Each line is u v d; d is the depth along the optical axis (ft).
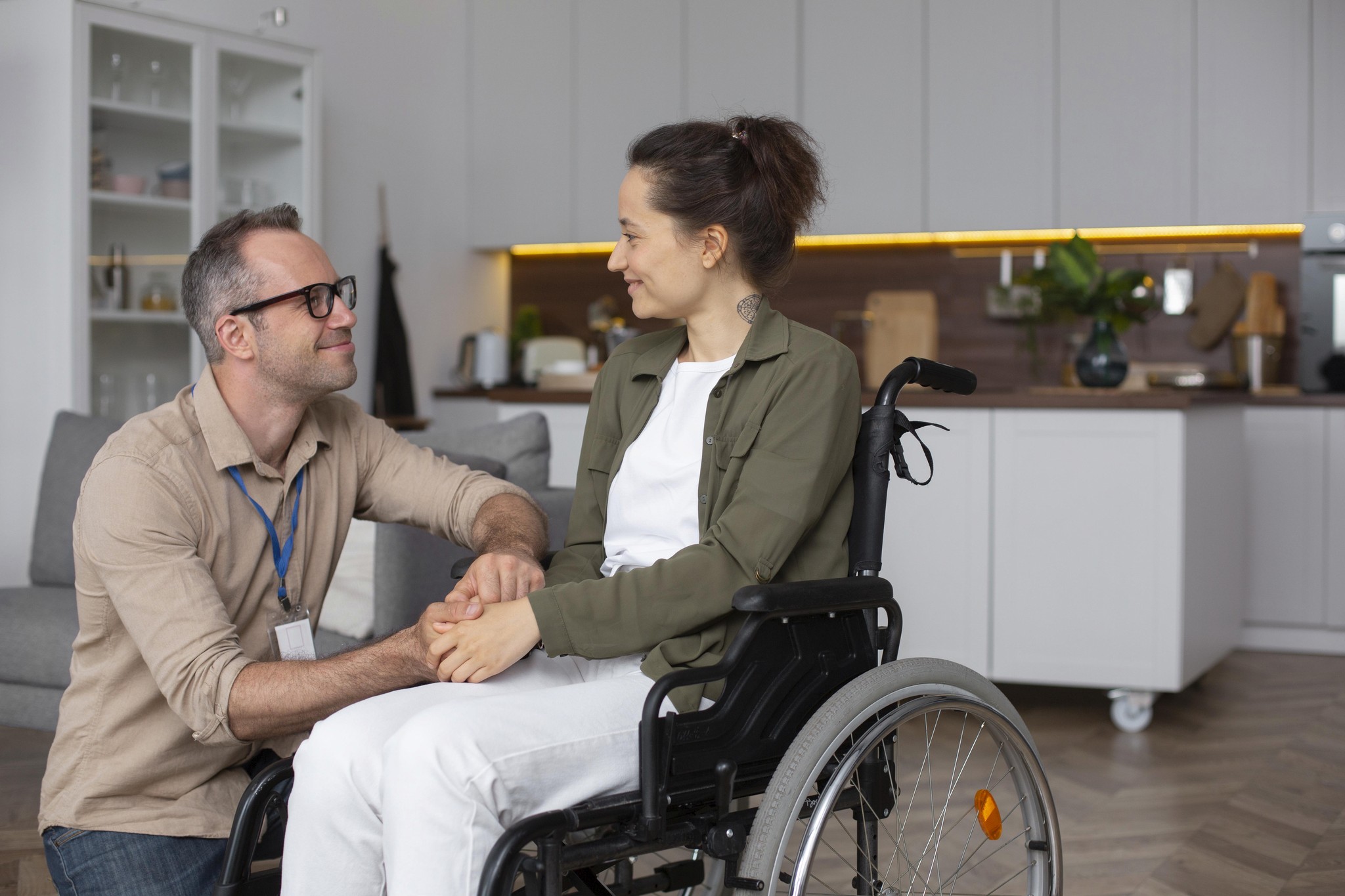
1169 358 16.15
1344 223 14.37
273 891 4.43
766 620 4.45
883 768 4.78
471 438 9.23
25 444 12.33
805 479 4.67
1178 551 10.95
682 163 4.90
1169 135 14.92
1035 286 12.74
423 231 17.35
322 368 4.93
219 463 4.82
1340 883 7.55
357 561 8.60
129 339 12.58
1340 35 14.30
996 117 15.56
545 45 17.57
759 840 4.20
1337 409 14.47
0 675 8.95
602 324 17.98
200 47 12.92
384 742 4.20
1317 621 14.64
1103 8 15.08
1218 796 9.29
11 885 6.81
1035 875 5.22
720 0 16.71
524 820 3.88
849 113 16.20
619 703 4.41
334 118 15.87
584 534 5.40
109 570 4.50
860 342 17.37
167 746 4.83
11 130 12.30
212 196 13.14
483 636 4.51
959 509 11.71
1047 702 12.41
